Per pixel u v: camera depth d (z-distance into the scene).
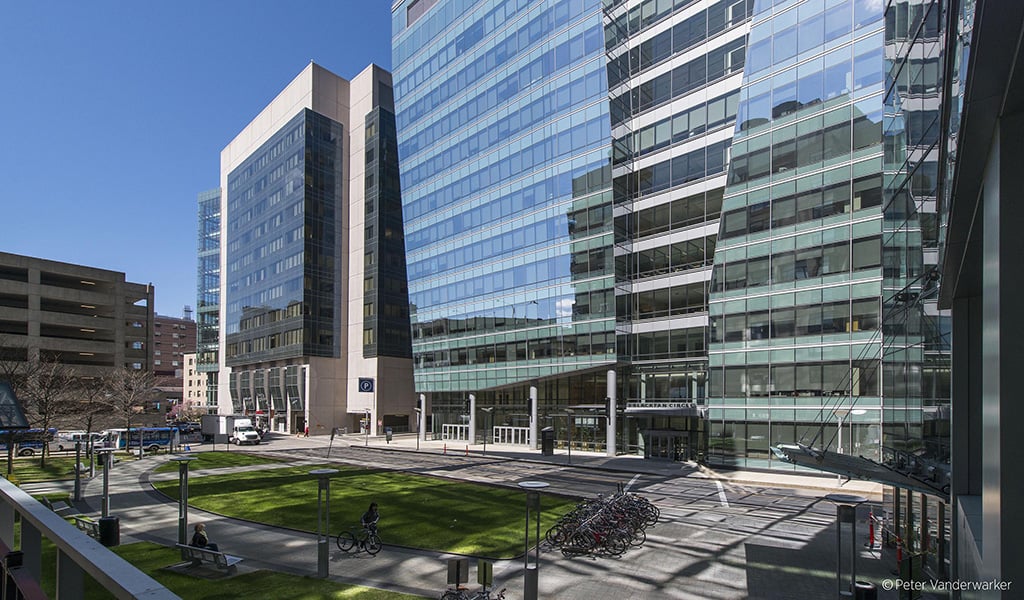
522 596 14.36
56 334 76.50
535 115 53.47
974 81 5.39
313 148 79.88
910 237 18.59
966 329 13.72
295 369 79.06
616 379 49.81
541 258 52.50
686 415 44.50
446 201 63.78
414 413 80.69
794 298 37.44
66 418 58.09
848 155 35.44
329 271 80.75
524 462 44.12
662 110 47.59
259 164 90.50
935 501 15.66
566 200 50.44
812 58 37.41
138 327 81.25
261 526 21.53
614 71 47.97
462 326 60.78
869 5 34.94
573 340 49.47
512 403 59.78
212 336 113.25
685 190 45.66
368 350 77.94
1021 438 5.81
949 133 8.16
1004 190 5.92
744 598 14.41
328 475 15.76
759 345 38.97
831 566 17.00
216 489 29.91
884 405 23.27
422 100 67.88
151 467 39.41
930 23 13.64
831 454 15.97
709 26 44.41
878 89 34.31
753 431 38.88
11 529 3.78
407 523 21.88
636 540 19.80
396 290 79.94
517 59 55.47
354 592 14.30
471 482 32.72
